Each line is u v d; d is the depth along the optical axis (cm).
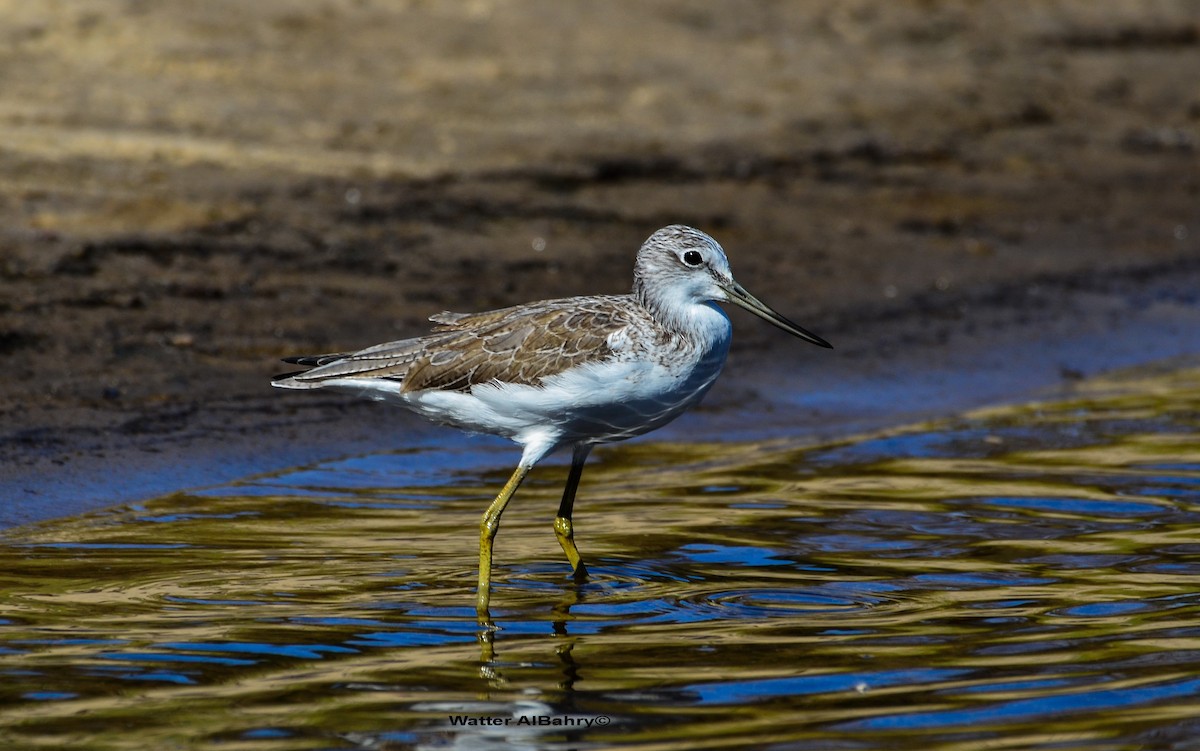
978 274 2002
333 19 2572
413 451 1367
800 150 2359
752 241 2016
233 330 1559
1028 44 3027
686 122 2397
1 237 1695
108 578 1015
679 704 827
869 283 1927
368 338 1573
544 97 2408
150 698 824
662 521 1184
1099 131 2673
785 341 1723
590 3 2806
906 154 2423
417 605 986
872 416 1522
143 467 1252
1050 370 1702
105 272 1647
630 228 1995
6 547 1071
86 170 1919
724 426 1475
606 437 1095
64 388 1377
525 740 779
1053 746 770
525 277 1792
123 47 2336
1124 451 1376
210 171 1978
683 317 1082
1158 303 1958
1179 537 1130
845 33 2898
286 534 1130
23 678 844
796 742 776
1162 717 804
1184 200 2397
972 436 1435
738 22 2853
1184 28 3238
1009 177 2409
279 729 789
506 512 1210
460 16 2661
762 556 1099
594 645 917
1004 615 966
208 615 952
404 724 798
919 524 1171
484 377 1060
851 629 945
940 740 779
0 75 2181
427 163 2112
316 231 1845
